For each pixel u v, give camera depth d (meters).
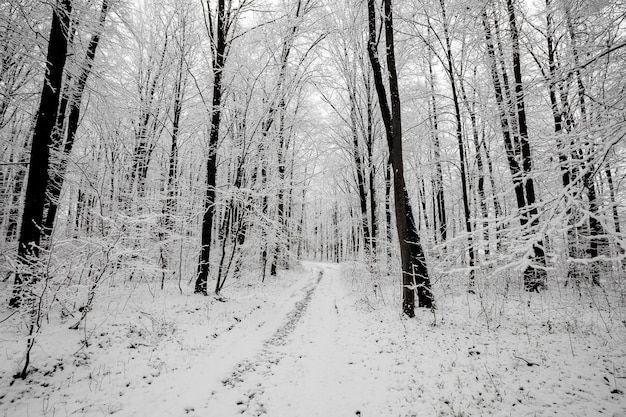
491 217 3.78
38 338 5.16
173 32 12.70
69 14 6.84
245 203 10.26
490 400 3.99
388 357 5.70
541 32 7.63
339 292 14.80
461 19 8.55
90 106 10.48
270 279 17.98
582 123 4.09
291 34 11.25
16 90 8.20
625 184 4.35
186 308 8.38
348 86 13.34
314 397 4.45
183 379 4.88
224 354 5.99
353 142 14.30
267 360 5.82
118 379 4.68
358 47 12.76
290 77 11.90
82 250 5.65
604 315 6.87
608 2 4.71
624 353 4.85
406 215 8.91
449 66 10.99
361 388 4.66
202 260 10.27
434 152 14.95
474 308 8.71
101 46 9.38
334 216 40.56
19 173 12.58
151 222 7.17
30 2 7.26
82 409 3.93
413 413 3.88
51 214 8.67
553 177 3.79
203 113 12.31
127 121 12.48
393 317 8.27
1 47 7.21
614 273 7.48
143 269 7.45
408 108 15.12
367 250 14.26
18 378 4.21
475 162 12.53
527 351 5.29
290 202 17.44
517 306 8.30
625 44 3.14
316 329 8.12
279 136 12.40
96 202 10.37
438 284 9.97
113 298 8.23
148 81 13.24
